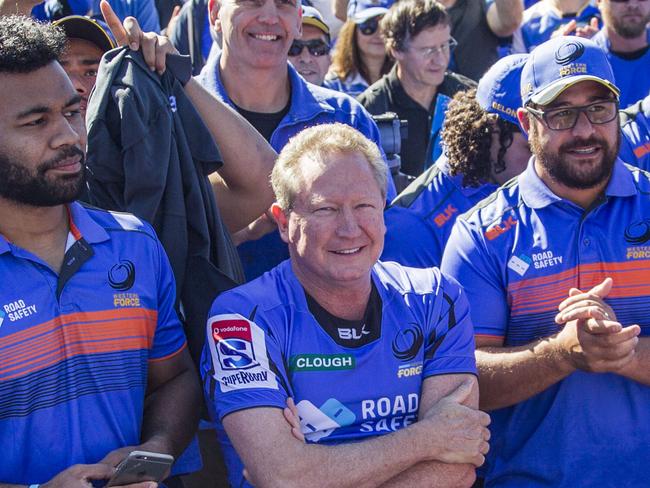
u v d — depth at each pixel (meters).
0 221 2.70
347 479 2.67
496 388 3.22
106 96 3.17
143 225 2.95
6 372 2.64
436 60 5.57
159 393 2.98
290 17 4.14
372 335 2.87
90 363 2.75
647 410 3.24
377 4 6.11
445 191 3.89
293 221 2.83
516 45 6.61
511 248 3.28
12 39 2.62
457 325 2.97
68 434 2.72
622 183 3.27
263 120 4.22
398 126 4.44
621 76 5.56
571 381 3.25
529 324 3.29
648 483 3.23
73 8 5.34
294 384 2.81
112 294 2.80
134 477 2.62
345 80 6.23
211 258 3.36
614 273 3.24
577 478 3.25
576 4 6.55
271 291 2.88
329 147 2.82
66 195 2.68
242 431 2.73
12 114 2.61
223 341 2.82
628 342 2.95
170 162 3.21
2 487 2.60
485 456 3.43
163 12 6.50
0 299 2.66
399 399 2.87
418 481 2.75
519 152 3.78
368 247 2.80
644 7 5.41
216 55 4.29
